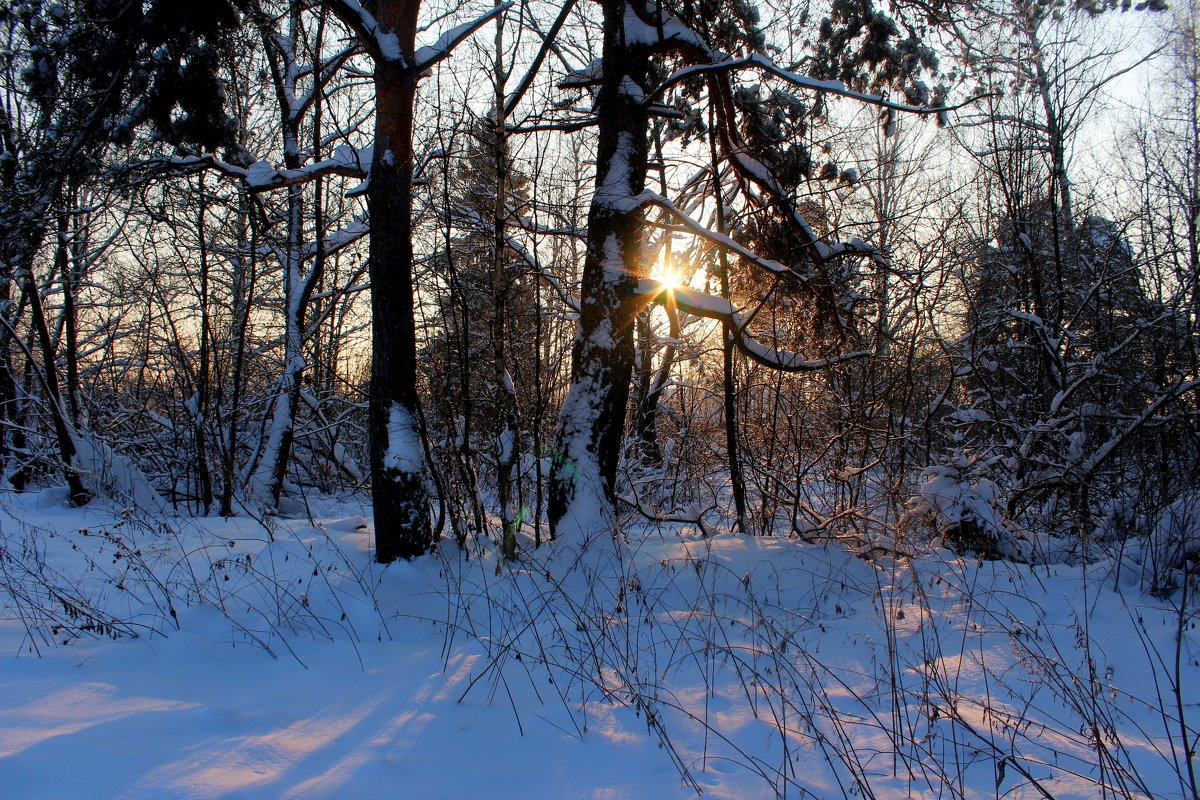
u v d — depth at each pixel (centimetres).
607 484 732
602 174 771
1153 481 778
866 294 960
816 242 838
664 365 1307
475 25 683
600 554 680
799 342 959
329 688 448
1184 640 512
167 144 1088
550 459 832
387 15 657
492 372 1024
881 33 884
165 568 655
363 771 336
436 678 465
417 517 650
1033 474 931
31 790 287
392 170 655
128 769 310
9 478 1245
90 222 1158
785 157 904
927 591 640
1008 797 331
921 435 930
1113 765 343
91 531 821
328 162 818
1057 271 1048
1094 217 1255
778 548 708
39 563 623
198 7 905
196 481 1145
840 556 716
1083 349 1098
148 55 948
